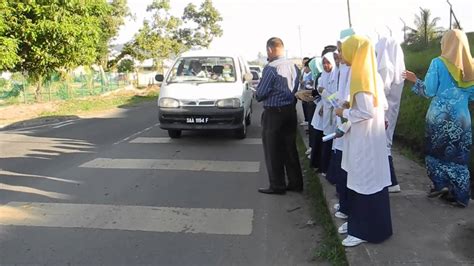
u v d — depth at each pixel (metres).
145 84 42.62
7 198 6.08
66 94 23.73
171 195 6.21
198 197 6.13
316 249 4.45
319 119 6.75
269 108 6.04
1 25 15.41
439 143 4.83
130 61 37.59
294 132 6.18
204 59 10.62
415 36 15.10
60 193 6.31
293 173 6.28
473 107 6.39
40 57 17.77
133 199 6.04
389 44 5.04
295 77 6.07
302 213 5.50
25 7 16.27
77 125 13.69
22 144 10.29
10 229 4.99
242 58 11.84
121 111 18.17
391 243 4.02
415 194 5.29
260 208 5.69
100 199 6.03
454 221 4.46
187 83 10.12
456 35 4.60
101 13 19.31
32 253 4.40
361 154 3.93
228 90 9.80
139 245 4.59
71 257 4.32
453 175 4.82
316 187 6.29
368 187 3.95
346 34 4.75
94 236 4.81
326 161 6.30
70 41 17.42
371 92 3.80
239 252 4.42
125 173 7.40
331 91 5.92
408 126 8.17
